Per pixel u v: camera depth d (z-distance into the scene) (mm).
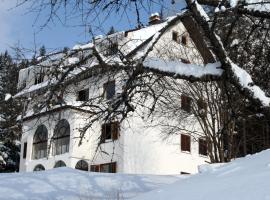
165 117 27297
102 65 9703
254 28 10773
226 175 6641
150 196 6598
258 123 24062
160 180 14281
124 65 9859
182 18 9961
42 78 9938
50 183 13219
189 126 31891
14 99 9789
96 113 10477
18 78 9797
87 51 10273
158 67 9773
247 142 26891
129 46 10586
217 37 9516
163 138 30562
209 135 24984
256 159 7246
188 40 25016
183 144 33906
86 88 10664
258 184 5223
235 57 11305
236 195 5090
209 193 5559
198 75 9586
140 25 10055
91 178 14008
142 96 10586
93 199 11797
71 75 9922
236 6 9180
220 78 9594
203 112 24594
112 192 12703
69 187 12969
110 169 31203
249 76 9562
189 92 24656
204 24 9391
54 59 9727
